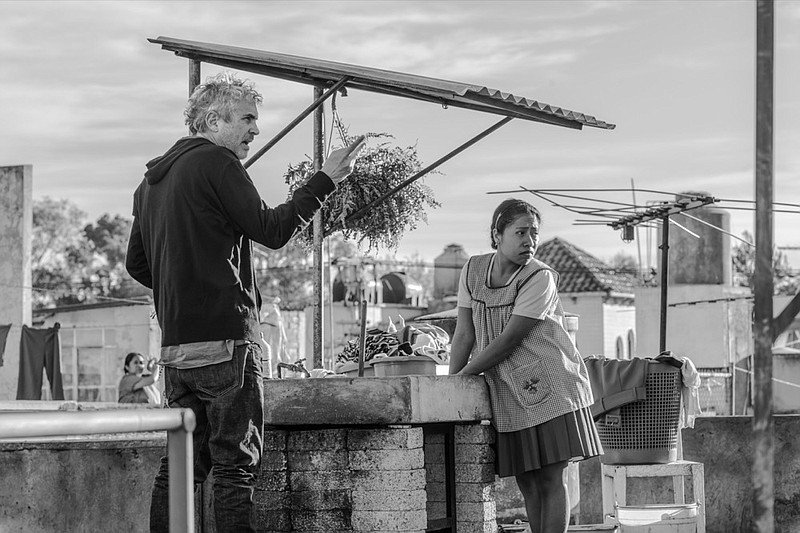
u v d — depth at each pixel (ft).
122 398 47.39
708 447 25.36
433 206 22.16
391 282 110.83
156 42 19.36
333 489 15.88
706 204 28.50
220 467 14.10
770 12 9.60
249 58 18.47
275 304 30.66
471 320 17.61
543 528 16.48
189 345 13.98
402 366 17.95
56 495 18.88
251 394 14.20
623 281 125.39
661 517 20.99
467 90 16.25
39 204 198.90
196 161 14.15
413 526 15.62
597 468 26.48
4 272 85.25
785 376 71.00
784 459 24.38
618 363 21.35
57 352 77.77
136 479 18.52
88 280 180.14
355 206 21.83
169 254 14.12
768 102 9.61
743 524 24.97
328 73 17.79
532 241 16.79
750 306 88.94
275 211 14.23
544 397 16.38
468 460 16.76
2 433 8.04
